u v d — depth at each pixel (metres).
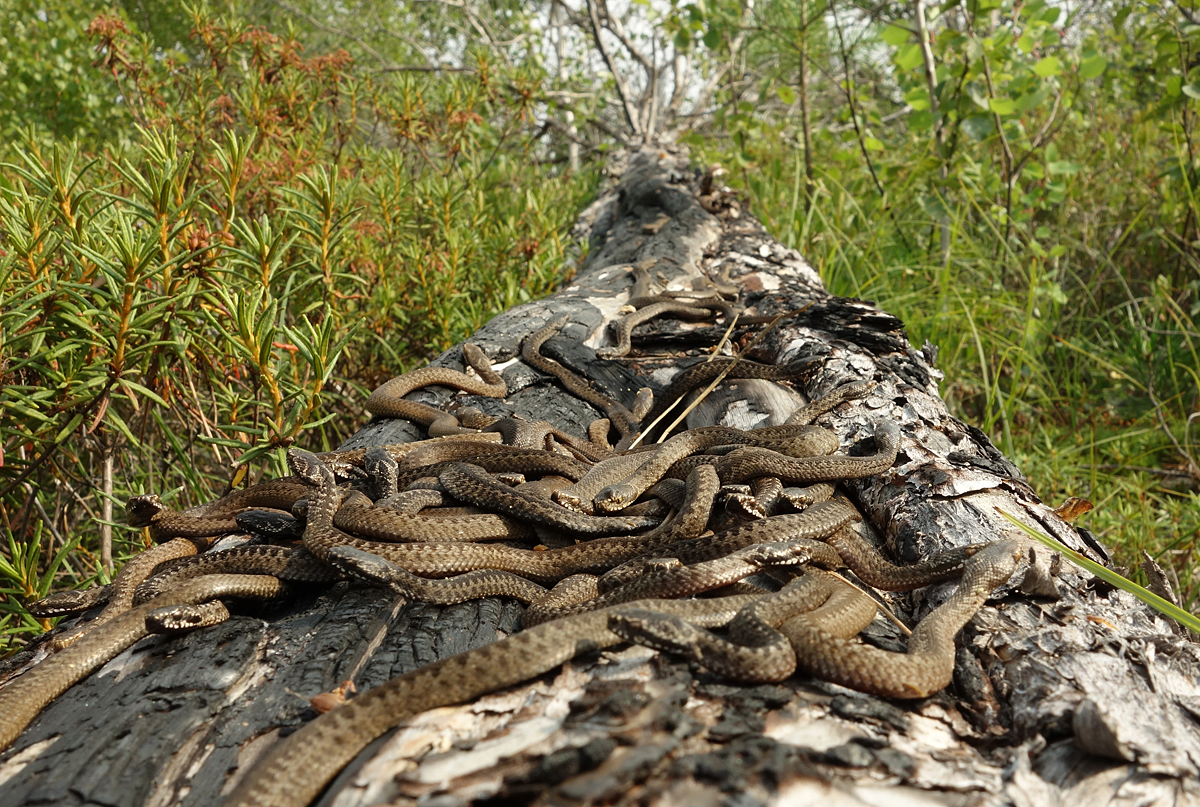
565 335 0.84
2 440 0.60
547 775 0.26
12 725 0.35
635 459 0.55
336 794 0.29
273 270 0.67
